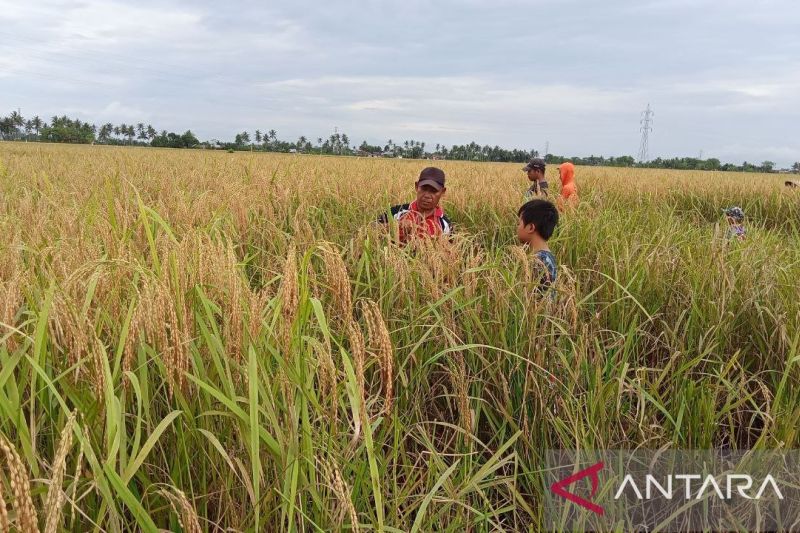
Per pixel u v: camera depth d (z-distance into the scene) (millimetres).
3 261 2520
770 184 17375
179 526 1812
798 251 5312
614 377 2770
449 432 2885
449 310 3213
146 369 1863
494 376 2949
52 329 1849
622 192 14703
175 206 5586
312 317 2768
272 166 15242
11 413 1489
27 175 10469
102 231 2920
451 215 8312
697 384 3318
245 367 1930
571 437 2604
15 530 1211
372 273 3916
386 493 2189
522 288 3338
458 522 2166
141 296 1793
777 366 3369
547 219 4203
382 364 1822
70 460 1729
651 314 4082
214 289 2309
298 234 4566
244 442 1819
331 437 1886
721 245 4742
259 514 1803
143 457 1524
